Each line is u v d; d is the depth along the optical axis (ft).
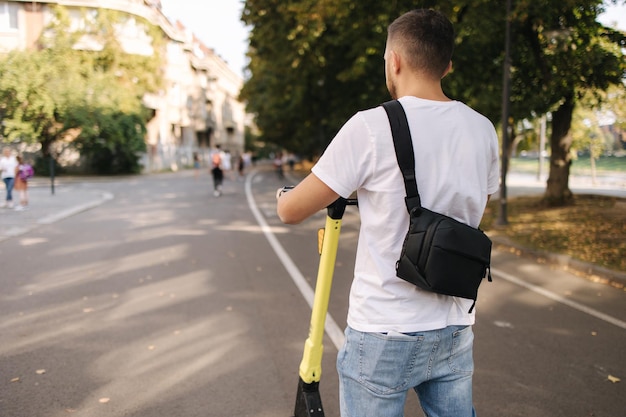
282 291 20.16
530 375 12.77
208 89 214.07
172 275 22.62
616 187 83.92
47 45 104.99
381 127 5.13
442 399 5.58
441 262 4.94
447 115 5.37
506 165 36.86
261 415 10.68
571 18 34.83
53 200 56.95
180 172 146.10
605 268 23.18
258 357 13.64
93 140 106.11
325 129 109.91
